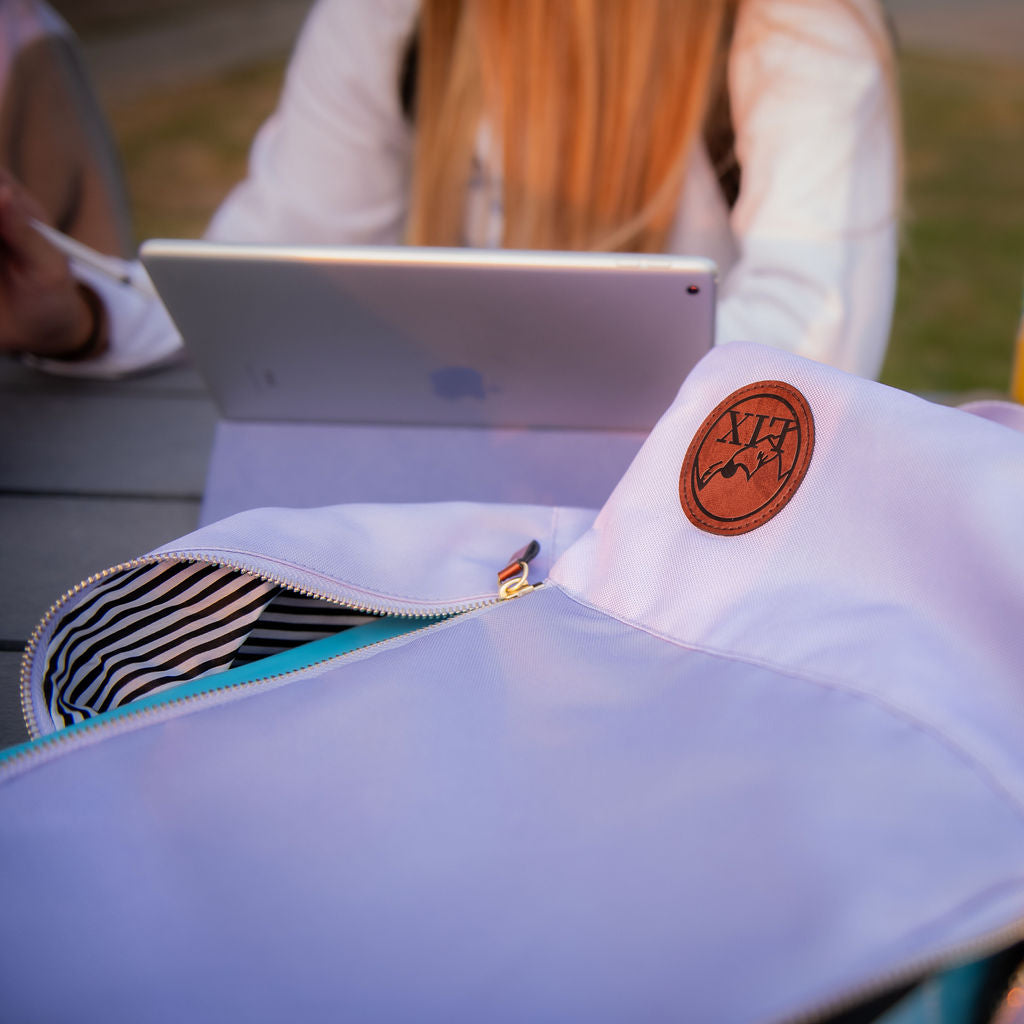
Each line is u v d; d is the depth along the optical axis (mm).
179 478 834
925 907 291
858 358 1131
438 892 349
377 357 725
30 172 1263
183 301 682
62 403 932
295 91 1323
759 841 327
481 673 446
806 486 438
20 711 606
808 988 282
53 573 730
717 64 1183
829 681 378
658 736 386
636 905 324
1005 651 365
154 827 396
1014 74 2654
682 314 666
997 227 2301
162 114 2609
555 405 766
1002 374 2014
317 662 490
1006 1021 319
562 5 1126
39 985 349
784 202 1117
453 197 1302
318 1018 324
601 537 512
